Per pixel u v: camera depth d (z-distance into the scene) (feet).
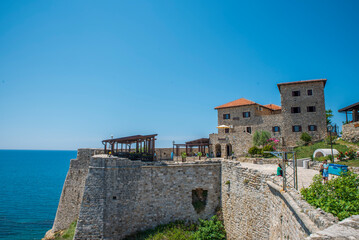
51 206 211.00
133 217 83.92
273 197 51.39
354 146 124.16
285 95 180.55
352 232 21.74
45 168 555.69
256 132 171.01
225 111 203.92
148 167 88.74
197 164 92.17
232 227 78.38
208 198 91.09
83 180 113.60
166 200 88.63
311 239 21.15
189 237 80.43
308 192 38.68
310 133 171.32
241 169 73.05
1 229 148.46
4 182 348.59
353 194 34.35
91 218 77.66
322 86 173.17
